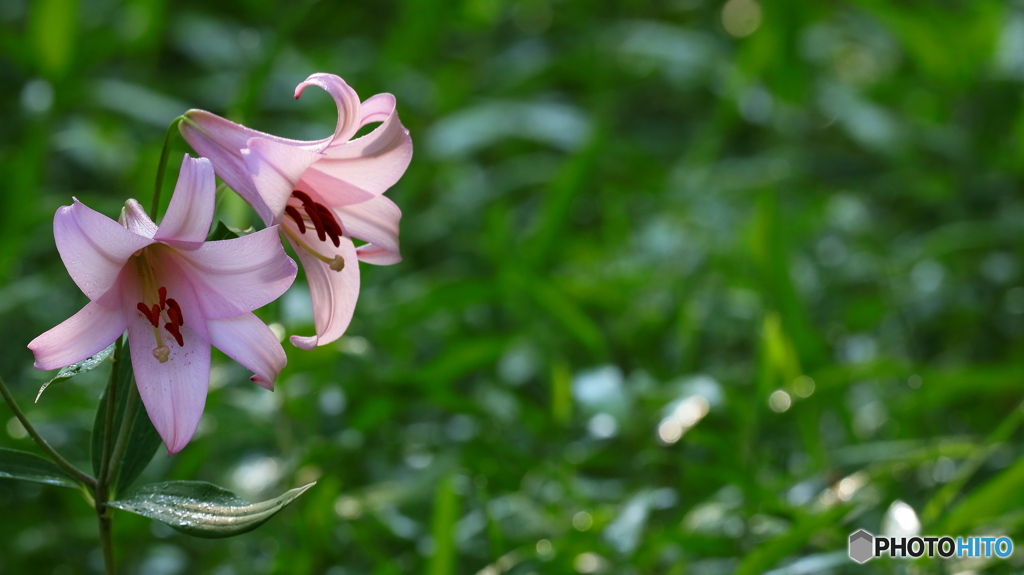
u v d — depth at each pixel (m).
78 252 1.72
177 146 3.04
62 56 3.25
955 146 3.59
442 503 1.96
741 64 3.79
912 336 2.92
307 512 2.06
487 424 2.17
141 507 1.77
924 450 2.12
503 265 2.54
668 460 2.12
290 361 2.13
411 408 2.48
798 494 2.12
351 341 2.14
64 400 2.18
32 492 2.26
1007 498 1.99
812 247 3.25
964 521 1.99
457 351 2.22
